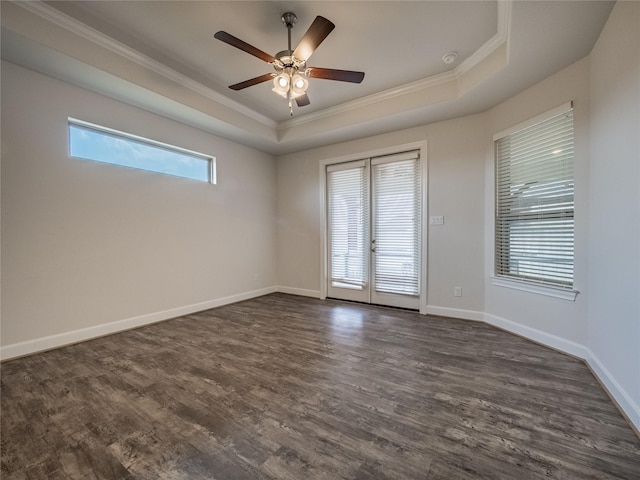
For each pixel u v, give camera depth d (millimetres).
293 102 3693
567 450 1395
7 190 2414
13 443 1458
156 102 3117
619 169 1798
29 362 2377
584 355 2348
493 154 3215
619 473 1259
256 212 4859
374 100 3537
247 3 2113
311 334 3039
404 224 3988
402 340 2854
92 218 2922
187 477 1254
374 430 1551
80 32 2359
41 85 2568
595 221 2150
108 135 3082
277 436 1509
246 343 2797
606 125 1964
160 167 3561
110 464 1328
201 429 1564
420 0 2068
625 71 1716
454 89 3031
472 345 2709
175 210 3674
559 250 2562
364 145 4242
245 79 3195
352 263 4477
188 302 3816
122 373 2195
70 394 1903
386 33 2428
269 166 5121
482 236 3387
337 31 2402
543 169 2689
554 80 2535
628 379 1652
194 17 2260
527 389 1942
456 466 1305
